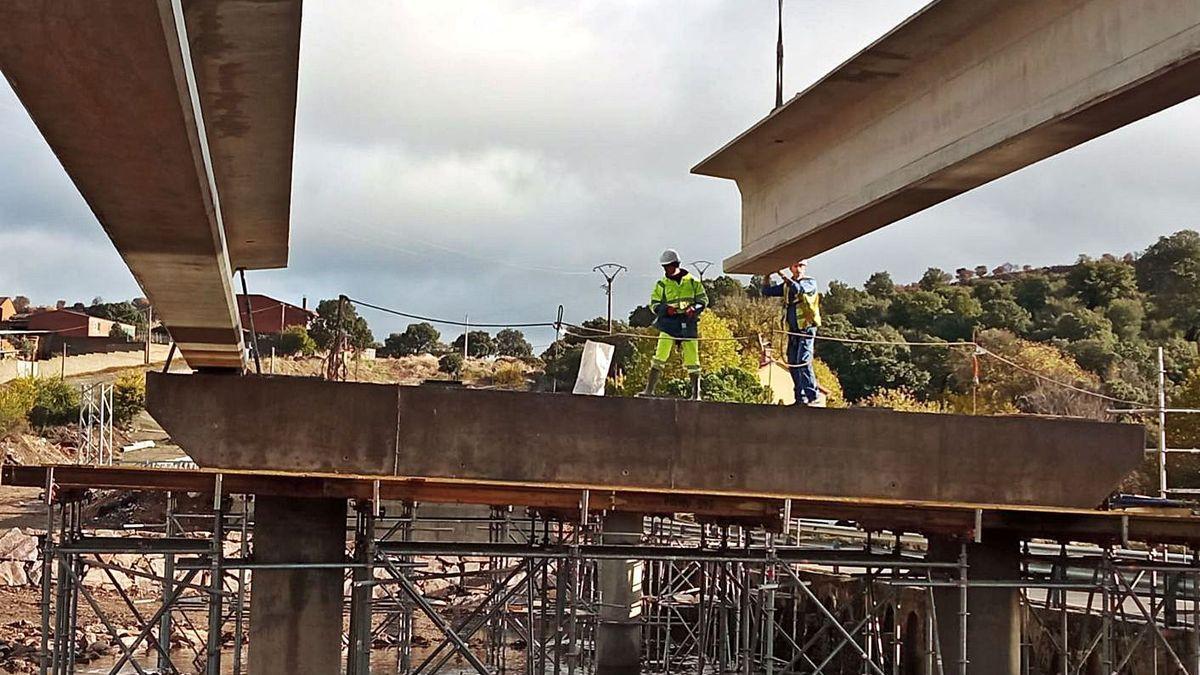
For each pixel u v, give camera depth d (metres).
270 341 81.31
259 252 14.66
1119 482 17.84
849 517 16.52
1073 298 91.69
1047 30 9.11
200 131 7.81
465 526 37.19
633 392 45.84
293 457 16.33
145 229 10.16
